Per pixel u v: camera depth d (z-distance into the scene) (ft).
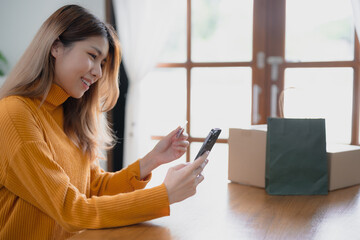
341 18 8.10
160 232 2.98
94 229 3.04
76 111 4.15
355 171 4.52
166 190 3.11
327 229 3.06
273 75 8.54
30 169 3.08
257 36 8.58
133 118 9.09
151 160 4.23
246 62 8.77
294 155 4.13
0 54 9.86
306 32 8.32
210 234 2.94
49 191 3.06
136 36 8.98
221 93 9.11
